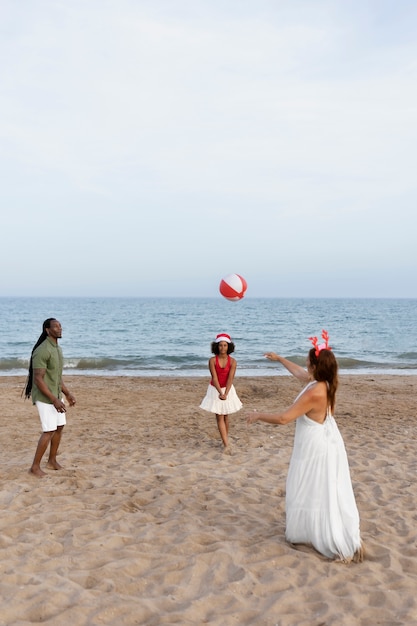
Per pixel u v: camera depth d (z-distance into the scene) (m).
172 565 4.36
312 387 4.52
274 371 21.80
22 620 3.57
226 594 3.92
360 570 4.30
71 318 75.38
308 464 4.55
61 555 4.56
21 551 4.58
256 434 9.73
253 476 7.11
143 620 3.62
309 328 55.50
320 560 4.42
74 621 3.55
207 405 8.36
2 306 135.12
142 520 5.38
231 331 51.03
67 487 6.44
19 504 5.77
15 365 23.28
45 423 6.77
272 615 3.66
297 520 4.61
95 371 21.83
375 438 9.39
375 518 5.54
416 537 5.01
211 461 7.84
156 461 7.75
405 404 13.45
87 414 11.70
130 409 12.39
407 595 3.91
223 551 4.54
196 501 5.99
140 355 30.94
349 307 135.62
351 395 14.75
